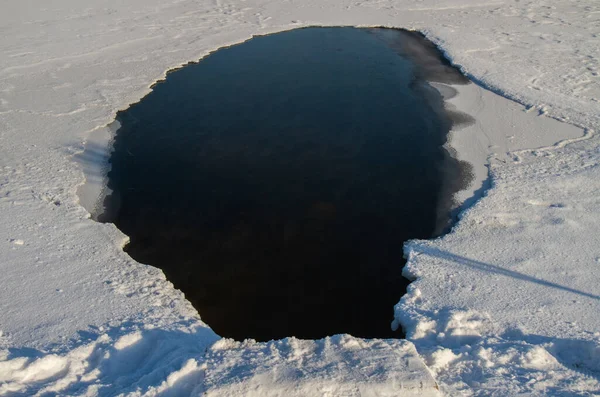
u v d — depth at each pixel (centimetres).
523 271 659
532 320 577
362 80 1299
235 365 467
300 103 1191
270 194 881
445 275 664
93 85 1271
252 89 1266
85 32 1650
